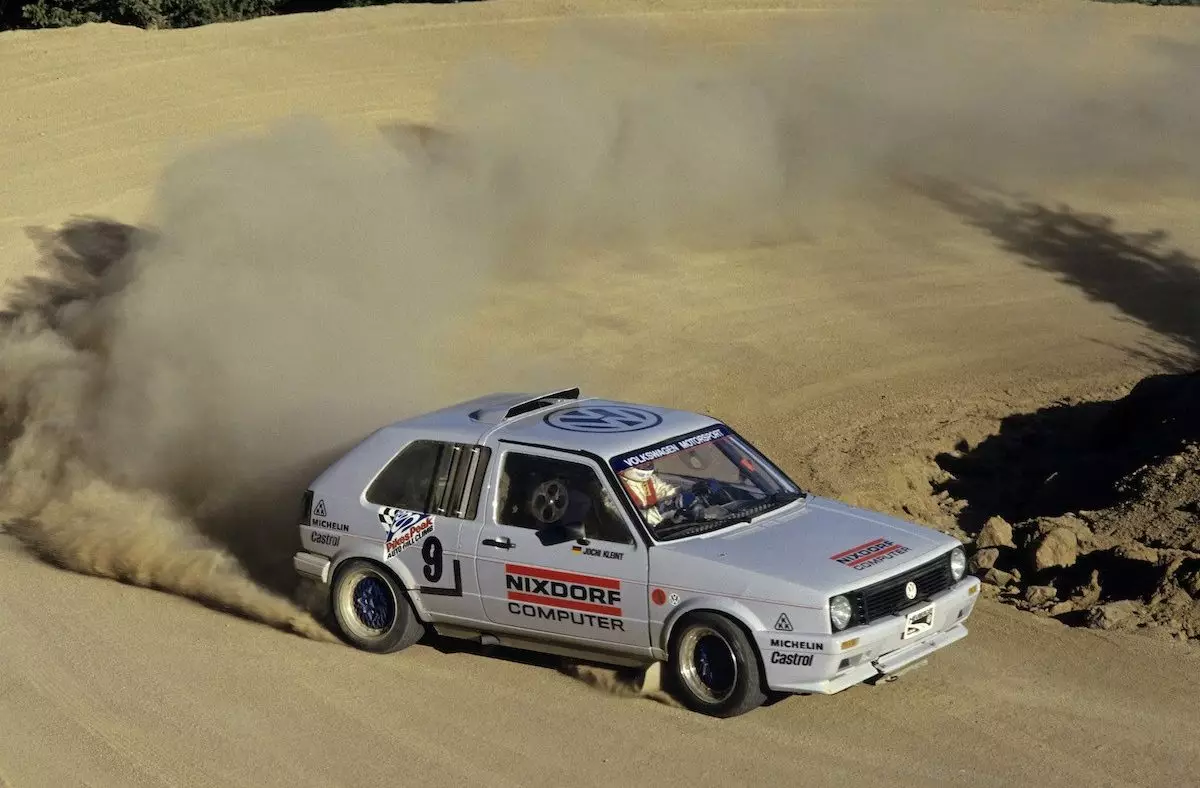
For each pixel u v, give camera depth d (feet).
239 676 82.12
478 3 364.58
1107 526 109.19
